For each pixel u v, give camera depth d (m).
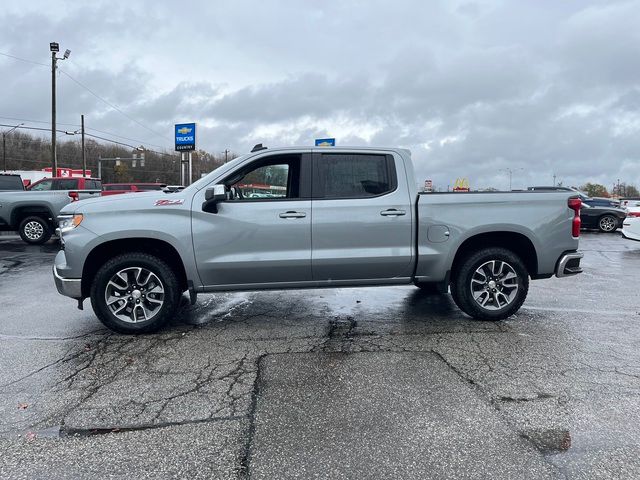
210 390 3.58
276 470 2.57
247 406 3.31
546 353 4.35
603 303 6.39
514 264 5.31
